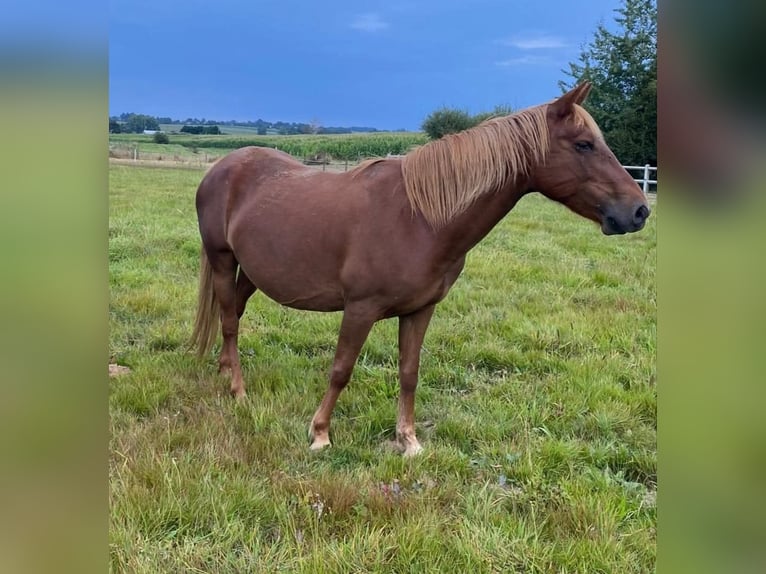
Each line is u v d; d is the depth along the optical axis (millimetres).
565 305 5379
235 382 3629
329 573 2109
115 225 8781
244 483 2613
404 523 2373
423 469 2838
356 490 2602
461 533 2326
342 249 2891
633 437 3166
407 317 3049
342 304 3111
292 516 2438
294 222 3061
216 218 3588
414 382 3090
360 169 3049
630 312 5141
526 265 6898
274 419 3270
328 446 3074
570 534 2373
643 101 19031
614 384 3740
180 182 16875
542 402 3535
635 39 19578
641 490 2705
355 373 3953
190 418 3256
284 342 4559
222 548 2240
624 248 8195
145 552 2154
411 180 2713
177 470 2631
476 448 3123
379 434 3264
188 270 6555
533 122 2621
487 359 4215
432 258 2742
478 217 2695
